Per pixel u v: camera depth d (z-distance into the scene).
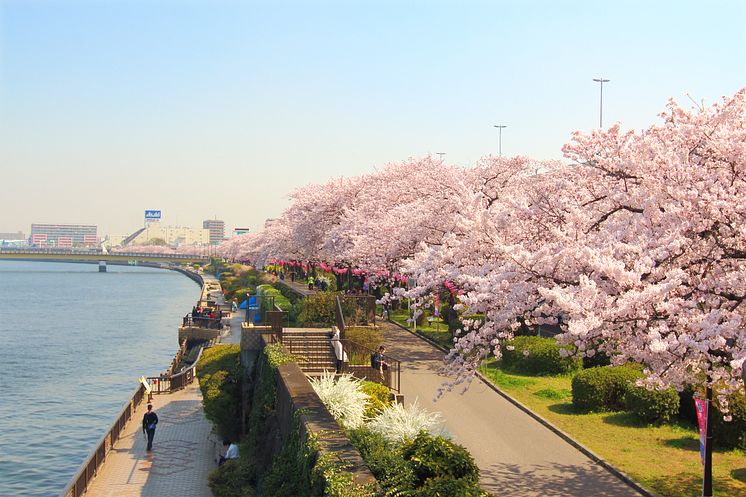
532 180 36.12
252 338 31.50
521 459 19.38
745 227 14.77
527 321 18.17
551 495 16.59
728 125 16.84
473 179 37.56
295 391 18.56
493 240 19.97
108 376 59.75
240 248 168.12
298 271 98.75
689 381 14.87
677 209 15.31
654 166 16.41
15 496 32.28
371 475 12.20
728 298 14.78
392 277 41.97
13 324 97.06
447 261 23.17
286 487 14.89
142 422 30.94
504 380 28.80
